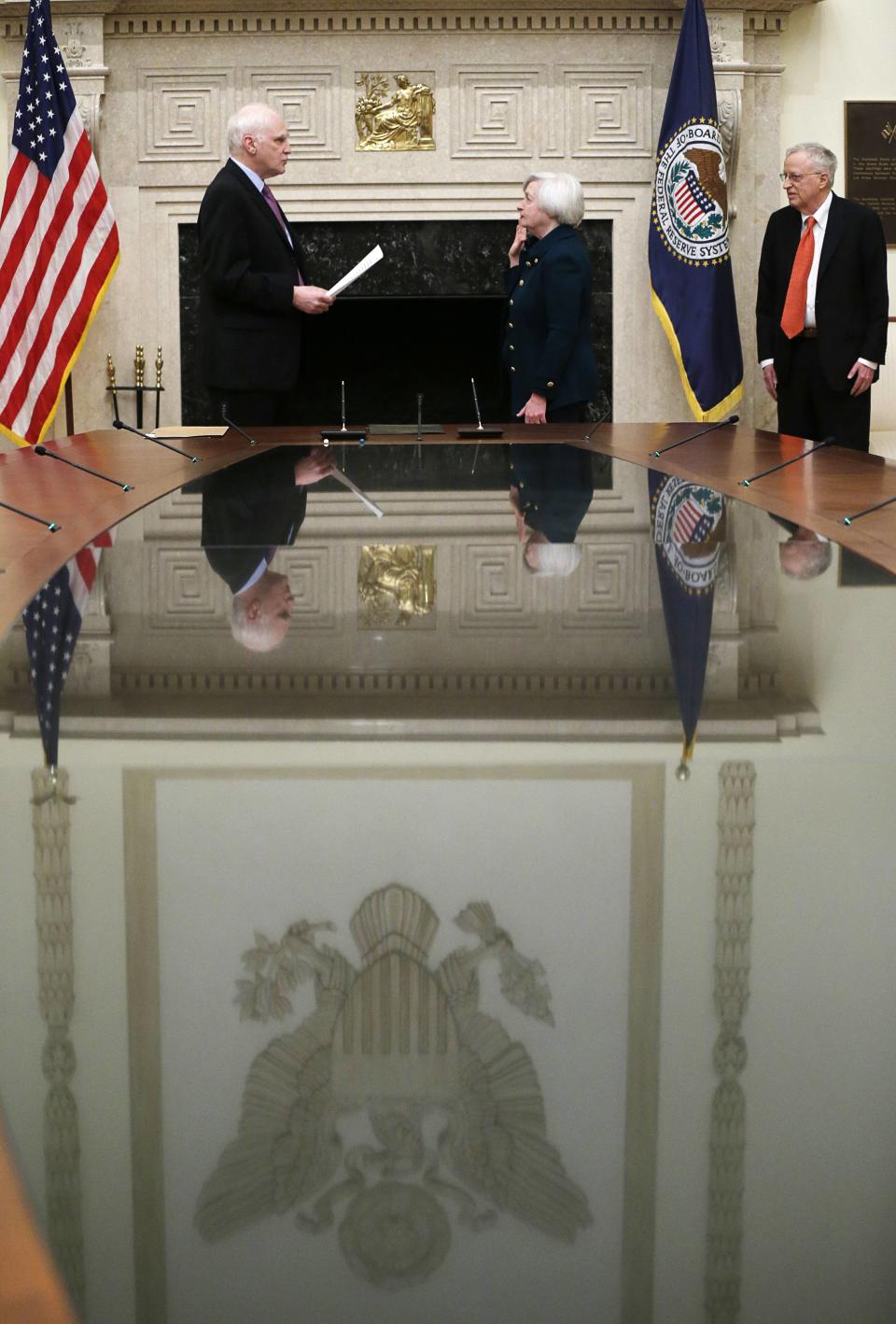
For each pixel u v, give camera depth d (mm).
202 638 1496
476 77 6609
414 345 7031
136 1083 622
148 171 6652
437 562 1956
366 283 6816
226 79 6594
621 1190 558
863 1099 613
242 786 1003
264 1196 545
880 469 2904
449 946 747
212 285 4820
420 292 6824
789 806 953
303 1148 574
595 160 6668
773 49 6598
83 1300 489
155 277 6738
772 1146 586
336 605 1672
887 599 1660
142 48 6555
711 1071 634
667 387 6832
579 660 1383
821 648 1412
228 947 749
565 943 748
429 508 2475
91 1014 682
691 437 3711
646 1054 644
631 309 6781
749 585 1767
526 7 6484
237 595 1733
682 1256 522
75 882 835
